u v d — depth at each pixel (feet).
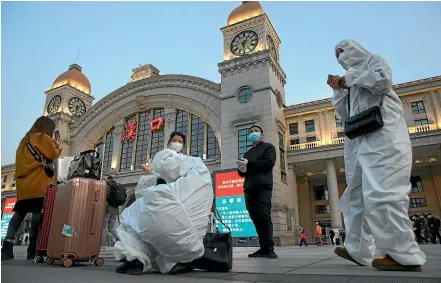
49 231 13.82
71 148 107.86
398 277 7.38
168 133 92.53
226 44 89.51
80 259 12.78
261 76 79.30
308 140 88.22
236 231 61.05
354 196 10.83
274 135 74.49
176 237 8.85
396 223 8.80
